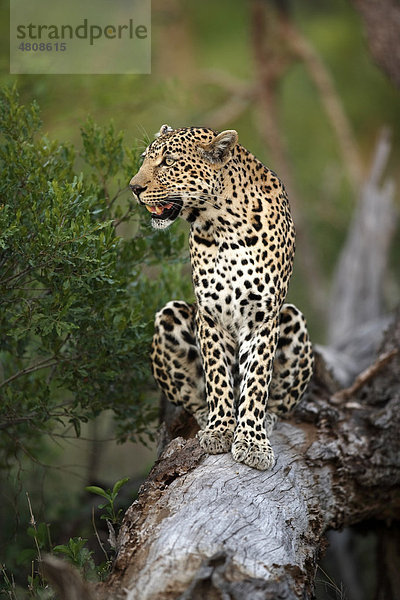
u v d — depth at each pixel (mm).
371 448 10172
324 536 9586
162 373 9750
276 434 10031
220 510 7566
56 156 10359
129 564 6980
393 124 28766
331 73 28719
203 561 6539
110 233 9031
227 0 27312
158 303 11227
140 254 10586
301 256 24797
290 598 6184
